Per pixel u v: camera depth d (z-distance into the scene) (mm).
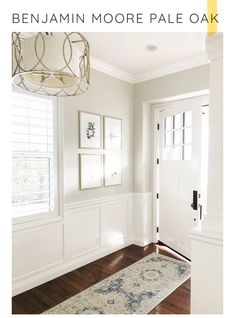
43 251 2566
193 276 1721
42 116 2574
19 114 2373
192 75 3086
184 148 3316
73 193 2871
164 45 2668
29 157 2469
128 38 2500
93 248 3133
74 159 2875
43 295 2324
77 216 2930
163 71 3352
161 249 3543
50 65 1296
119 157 3541
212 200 1701
